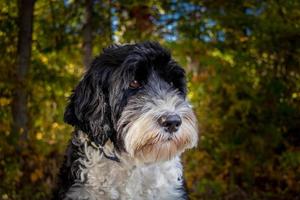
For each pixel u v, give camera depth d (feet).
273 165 6.52
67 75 6.40
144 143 3.33
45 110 6.37
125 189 3.57
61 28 6.48
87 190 3.57
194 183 6.43
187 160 6.50
